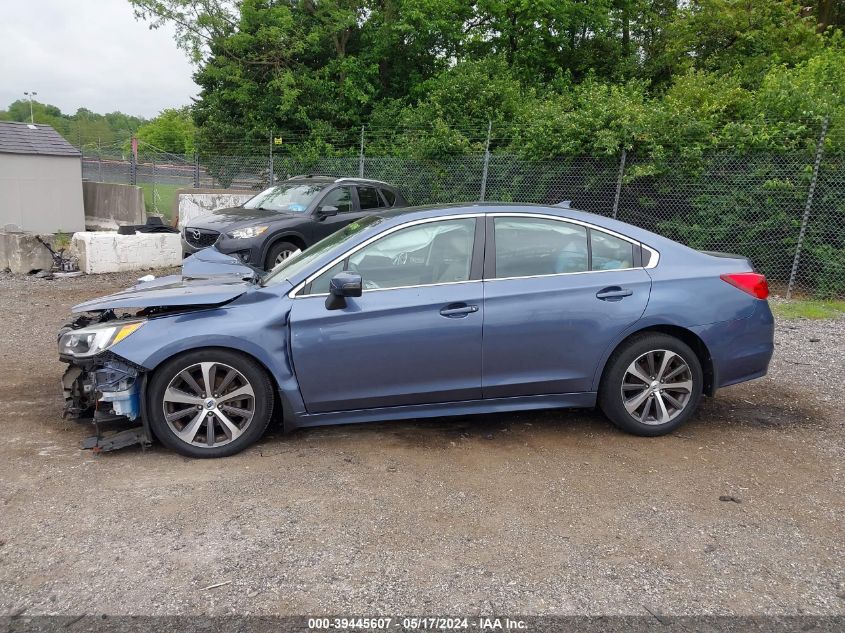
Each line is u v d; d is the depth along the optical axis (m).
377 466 4.18
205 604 2.81
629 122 11.77
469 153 14.34
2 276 11.51
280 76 21.58
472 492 3.84
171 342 4.14
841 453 4.49
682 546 3.30
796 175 10.43
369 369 4.36
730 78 14.45
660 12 22.81
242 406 4.39
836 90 11.66
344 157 17.98
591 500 3.76
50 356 6.73
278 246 10.17
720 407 5.40
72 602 2.82
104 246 11.97
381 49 22.44
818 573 3.09
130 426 4.67
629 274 4.64
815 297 10.32
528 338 4.46
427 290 4.43
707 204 11.28
